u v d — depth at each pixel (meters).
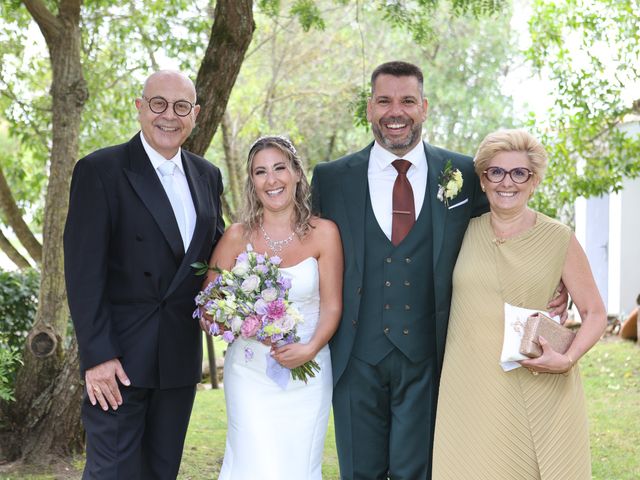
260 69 12.21
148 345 3.08
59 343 4.79
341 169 3.35
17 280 5.82
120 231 3.08
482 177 3.04
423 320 3.19
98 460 3.04
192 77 7.40
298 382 3.16
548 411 2.85
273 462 3.13
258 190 3.16
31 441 4.62
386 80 3.26
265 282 3.05
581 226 11.07
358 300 3.19
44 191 8.20
